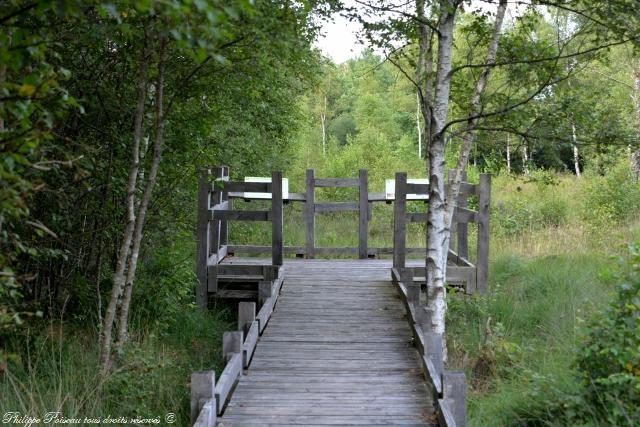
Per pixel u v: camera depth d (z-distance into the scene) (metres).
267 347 7.23
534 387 6.34
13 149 3.08
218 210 9.49
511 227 16.33
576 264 12.17
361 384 6.13
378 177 24.02
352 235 17.03
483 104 7.99
